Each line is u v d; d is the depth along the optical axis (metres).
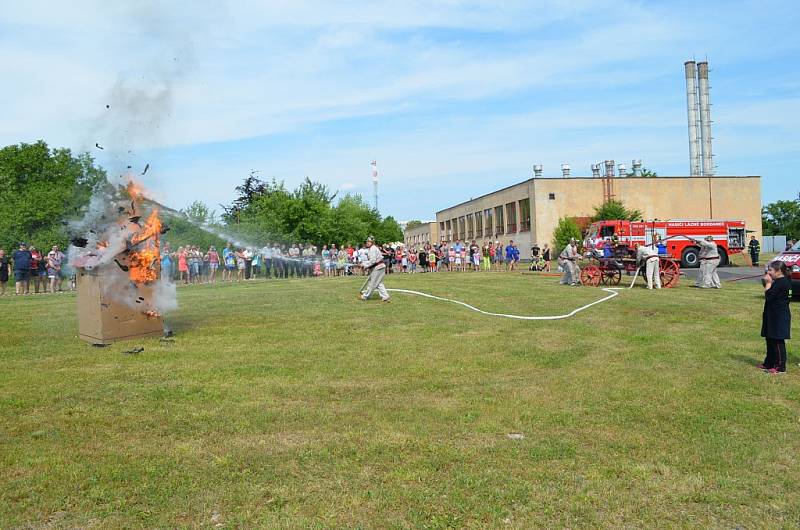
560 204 49.28
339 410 6.75
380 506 4.49
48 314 14.66
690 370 8.49
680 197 50.72
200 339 10.92
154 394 7.32
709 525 4.25
